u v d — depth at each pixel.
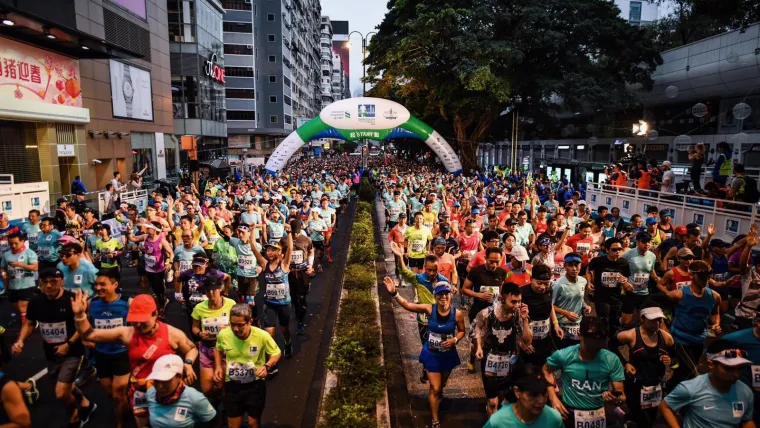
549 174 32.31
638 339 4.87
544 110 38.81
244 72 69.12
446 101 36.28
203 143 46.97
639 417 4.86
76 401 5.49
